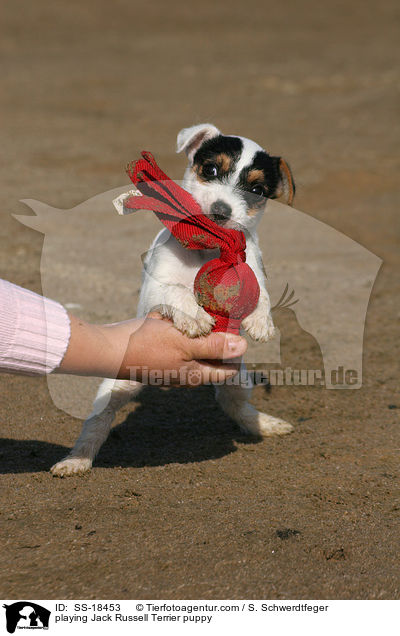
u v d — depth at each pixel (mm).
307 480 5113
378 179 16391
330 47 33562
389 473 5242
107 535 4242
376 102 23656
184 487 4957
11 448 5531
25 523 4383
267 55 31922
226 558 4031
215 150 5809
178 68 29453
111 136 19453
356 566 4023
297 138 19531
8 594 3701
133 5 42875
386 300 9789
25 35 35562
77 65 29578
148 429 6102
